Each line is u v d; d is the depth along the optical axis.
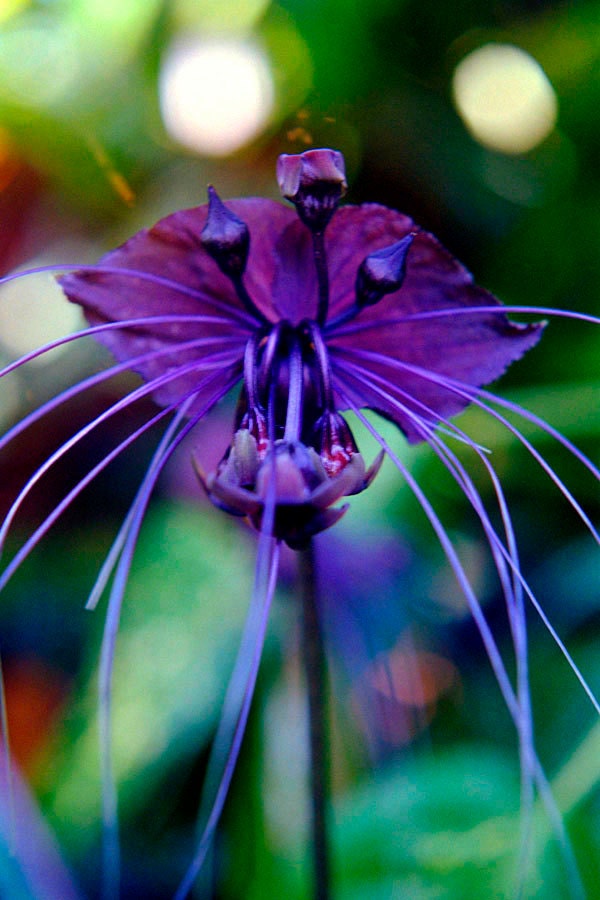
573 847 0.76
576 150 0.92
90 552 1.01
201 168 1.00
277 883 0.80
